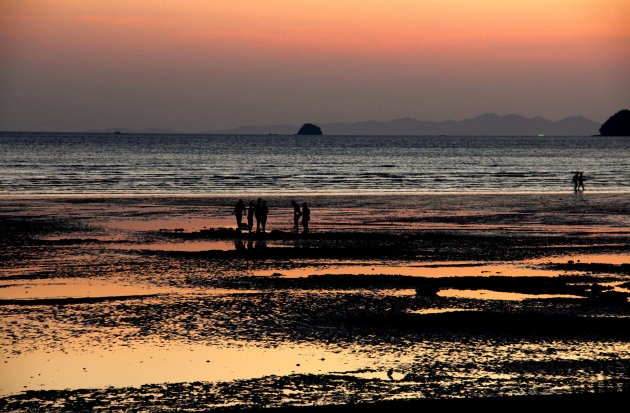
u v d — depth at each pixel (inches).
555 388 1160.8
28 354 1325.0
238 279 2124.8
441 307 1772.9
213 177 7436.0
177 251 2664.9
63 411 1048.8
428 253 2689.5
